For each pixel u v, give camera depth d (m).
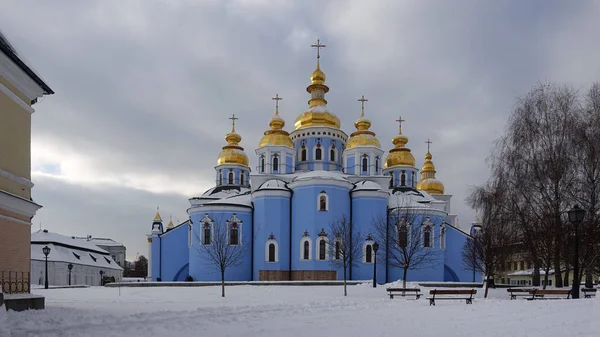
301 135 55.38
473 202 33.12
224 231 43.53
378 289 32.03
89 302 21.12
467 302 19.62
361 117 56.28
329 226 44.66
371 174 52.28
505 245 28.42
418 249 42.31
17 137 15.48
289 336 10.89
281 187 47.03
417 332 11.30
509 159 27.98
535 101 27.77
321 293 29.38
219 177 61.34
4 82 14.73
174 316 13.67
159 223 56.19
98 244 122.81
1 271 14.13
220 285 37.81
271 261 45.44
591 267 26.78
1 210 14.17
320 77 57.78
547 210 25.78
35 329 10.81
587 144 25.25
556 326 11.60
